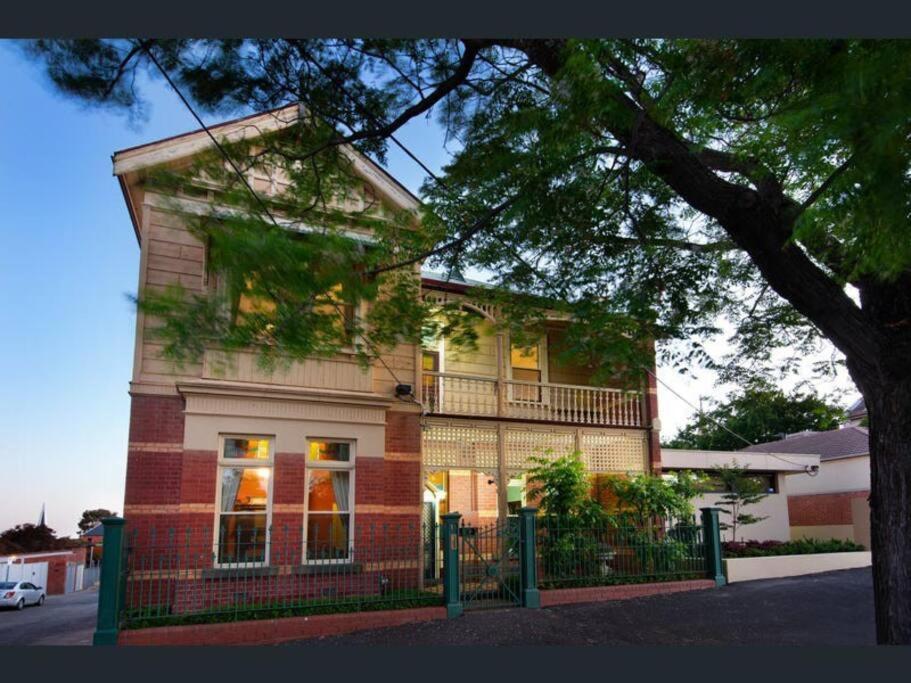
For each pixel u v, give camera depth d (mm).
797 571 14992
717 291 9109
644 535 13445
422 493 13055
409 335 6691
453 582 10852
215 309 3754
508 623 10180
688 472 16438
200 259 11195
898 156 2939
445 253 7852
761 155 4859
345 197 7617
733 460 18844
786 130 3727
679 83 4656
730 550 15477
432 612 10586
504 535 11844
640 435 16234
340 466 12148
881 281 4203
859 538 22797
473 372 15945
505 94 7160
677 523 14289
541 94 6758
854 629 10148
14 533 48594
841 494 23641
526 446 14867
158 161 10859
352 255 4695
